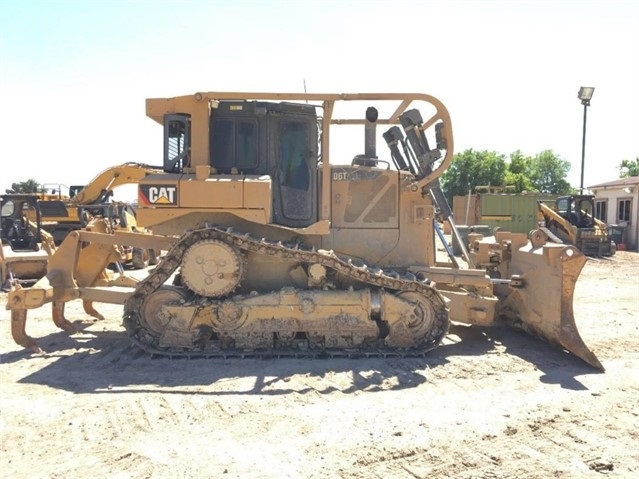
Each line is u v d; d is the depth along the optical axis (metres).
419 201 8.02
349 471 4.11
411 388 6.00
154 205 7.06
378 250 8.04
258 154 7.61
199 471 4.12
